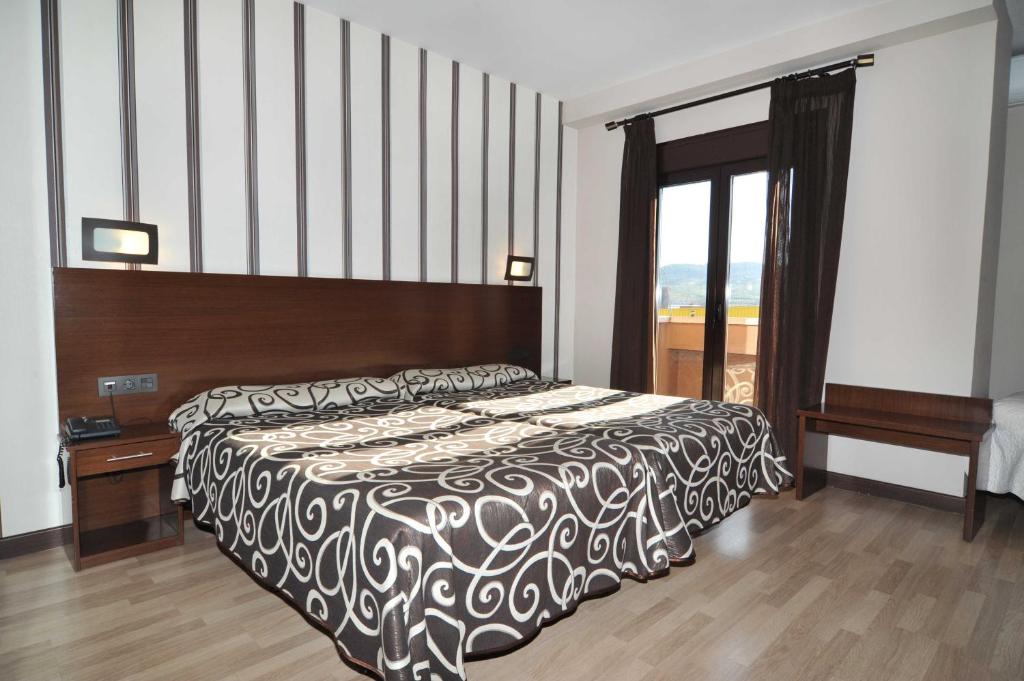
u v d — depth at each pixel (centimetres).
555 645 189
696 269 430
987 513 314
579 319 493
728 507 252
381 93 359
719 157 405
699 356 435
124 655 180
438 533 149
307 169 330
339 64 339
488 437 226
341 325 343
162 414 282
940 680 173
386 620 138
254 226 312
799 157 350
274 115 316
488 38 362
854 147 346
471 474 177
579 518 185
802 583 232
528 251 455
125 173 271
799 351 351
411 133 375
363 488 165
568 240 488
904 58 326
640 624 201
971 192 308
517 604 166
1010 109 393
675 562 207
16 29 243
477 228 418
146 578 232
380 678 142
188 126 288
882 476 342
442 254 397
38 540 255
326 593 161
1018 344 397
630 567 203
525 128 446
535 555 171
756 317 401
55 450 260
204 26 291
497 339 426
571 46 372
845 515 309
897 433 315
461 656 149
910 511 316
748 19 336
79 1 256
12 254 246
